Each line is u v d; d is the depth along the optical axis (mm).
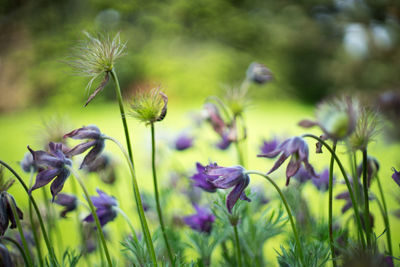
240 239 968
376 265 793
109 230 1091
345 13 8398
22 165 952
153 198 1147
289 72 9875
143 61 8641
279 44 10344
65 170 839
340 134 765
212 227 974
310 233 980
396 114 1022
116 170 1123
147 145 1384
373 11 6742
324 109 780
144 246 901
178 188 1222
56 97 7707
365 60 8023
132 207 1140
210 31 10094
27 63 8688
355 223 903
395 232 1197
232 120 1096
